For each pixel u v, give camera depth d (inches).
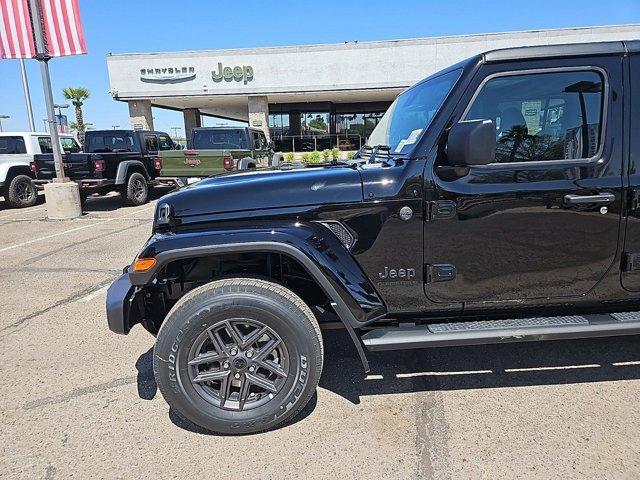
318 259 98.6
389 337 103.8
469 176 101.5
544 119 102.9
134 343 151.6
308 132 1085.8
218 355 100.0
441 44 812.6
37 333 160.6
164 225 102.0
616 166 102.0
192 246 96.7
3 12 369.7
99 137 514.6
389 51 830.5
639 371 124.1
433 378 124.6
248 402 102.0
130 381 127.7
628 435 98.7
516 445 96.7
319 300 120.5
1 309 184.4
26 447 100.7
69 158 456.1
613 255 105.7
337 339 151.2
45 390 123.6
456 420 106.0
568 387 117.7
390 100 1006.4
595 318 108.0
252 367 100.7
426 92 117.8
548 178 101.7
